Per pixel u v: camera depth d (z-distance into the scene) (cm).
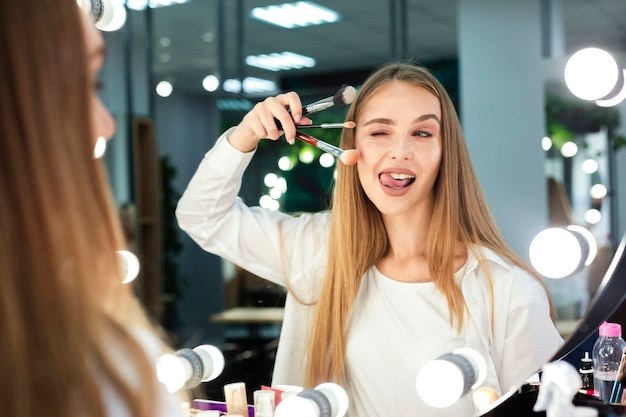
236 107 150
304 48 360
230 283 132
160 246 289
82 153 46
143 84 312
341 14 348
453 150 98
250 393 104
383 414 98
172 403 49
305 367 103
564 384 74
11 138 42
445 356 91
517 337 90
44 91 43
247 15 367
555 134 115
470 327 93
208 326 190
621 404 84
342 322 101
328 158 103
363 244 100
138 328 49
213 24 369
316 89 133
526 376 90
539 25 163
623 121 106
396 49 334
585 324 87
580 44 289
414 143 97
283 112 102
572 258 86
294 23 358
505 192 99
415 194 97
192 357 103
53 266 43
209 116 310
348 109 100
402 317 98
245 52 369
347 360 101
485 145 122
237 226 109
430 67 99
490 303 92
